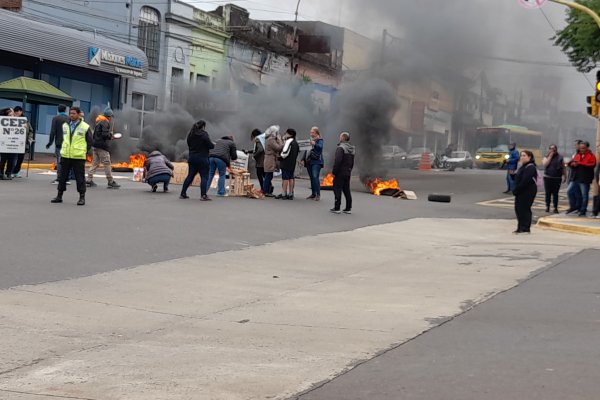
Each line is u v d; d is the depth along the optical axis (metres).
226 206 16.70
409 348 6.86
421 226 16.81
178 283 9.66
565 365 6.19
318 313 8.38
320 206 18.42
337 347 6.92
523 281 10.44
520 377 5.86
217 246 12.29
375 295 9.45
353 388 5.64
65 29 34.06
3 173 19.92
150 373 6.07
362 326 7.75
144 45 39.47
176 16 40.47
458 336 7.30
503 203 24.08
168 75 40.66
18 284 8.92
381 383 5.77
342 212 17.58
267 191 19.52
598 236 16.62
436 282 10.38
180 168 21.09
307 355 6.64
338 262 11.86
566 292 9.59
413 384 5.72
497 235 16.27
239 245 12.56
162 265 10.60
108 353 6.64
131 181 21.56
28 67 33.56
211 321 7.93
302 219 15.99
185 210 15.59
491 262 12.20
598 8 25.70
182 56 41.44
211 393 5.56
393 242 14.23
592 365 6.18
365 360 6.46
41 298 8.42
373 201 21.11
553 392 5.46
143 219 14.08
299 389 5.64
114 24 37.75
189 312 8.28
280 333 7.46
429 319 8.07
